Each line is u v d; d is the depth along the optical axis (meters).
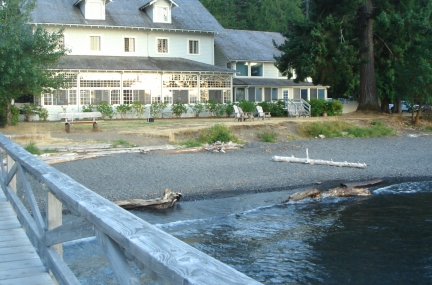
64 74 26.53
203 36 39.56
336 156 21.58
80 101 33.06
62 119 32.22
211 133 24.72
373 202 13.84
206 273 1.83
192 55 39.22
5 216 7.26
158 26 37.09
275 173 17.39
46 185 4.43
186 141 23.58
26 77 21.97
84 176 15.26
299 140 26.69
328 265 8.73
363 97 36.28
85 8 34.84
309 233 10.74
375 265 8.73
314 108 36.91
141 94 35.12
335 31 32.34
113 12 36.75
